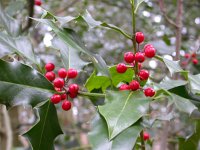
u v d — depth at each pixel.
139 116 0.23
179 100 0.26
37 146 0.26
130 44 0.94
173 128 0.72
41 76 0.26
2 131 0.66
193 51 0.61
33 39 0.86
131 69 0.30
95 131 0.24
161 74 0.71
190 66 0.58
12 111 0.79
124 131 0.23
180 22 0.51
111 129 0.22
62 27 0.28
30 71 0.26
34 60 0.28
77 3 0.99
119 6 0.93
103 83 0.31
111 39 0.96
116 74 0.30
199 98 0.28
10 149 0.63
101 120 0.24
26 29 0.51
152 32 0.75
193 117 0.35
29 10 0.51
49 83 0.26
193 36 0.86
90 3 0.99
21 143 0.83
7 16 0.30
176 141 0.56
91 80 0.31
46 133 0.26
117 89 0.31
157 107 0.74
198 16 0.96
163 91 0.26
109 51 0.93
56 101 0.26
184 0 0.96
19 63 0.26
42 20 0.26
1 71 0.25
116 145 0.23
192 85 0.26
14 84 0.25
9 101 0.25
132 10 0.26
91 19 0.26
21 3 0.49
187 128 0.71
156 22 0.75
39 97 0.26
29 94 0.26
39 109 0.26
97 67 0.27
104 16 0.99
